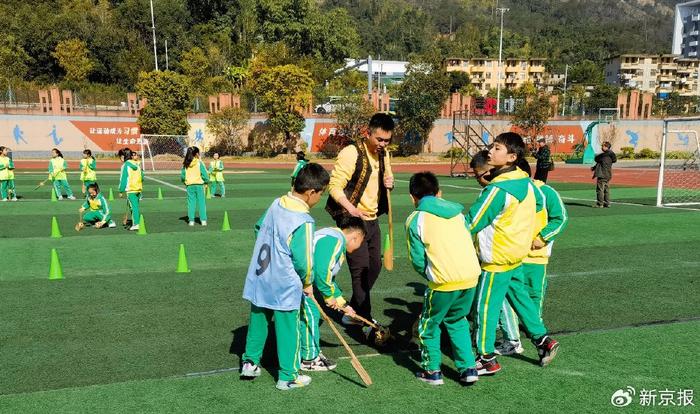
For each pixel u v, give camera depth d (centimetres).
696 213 1199
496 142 371
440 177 2445
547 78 9462
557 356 422
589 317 514
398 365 407
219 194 1596
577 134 3925
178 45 6225
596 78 9562
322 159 3603
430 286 362
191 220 1018
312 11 7225
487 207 360
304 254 345
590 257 768
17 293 582
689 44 13588
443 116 3778
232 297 574
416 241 361
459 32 13688
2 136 3334
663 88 9306
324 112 3988
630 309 538
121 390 361
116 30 5866
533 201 370
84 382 373
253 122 3678
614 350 433
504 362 413
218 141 3653
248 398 350
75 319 502
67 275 657
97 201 991
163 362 407
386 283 636
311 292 362
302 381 369
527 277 420
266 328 372
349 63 7744
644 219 1108
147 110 3391
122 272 675
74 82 5172
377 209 459
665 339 457
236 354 424
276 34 6981
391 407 339
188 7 6900
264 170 2753
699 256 777
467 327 372
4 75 4825
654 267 711
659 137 3994
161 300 561
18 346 437
